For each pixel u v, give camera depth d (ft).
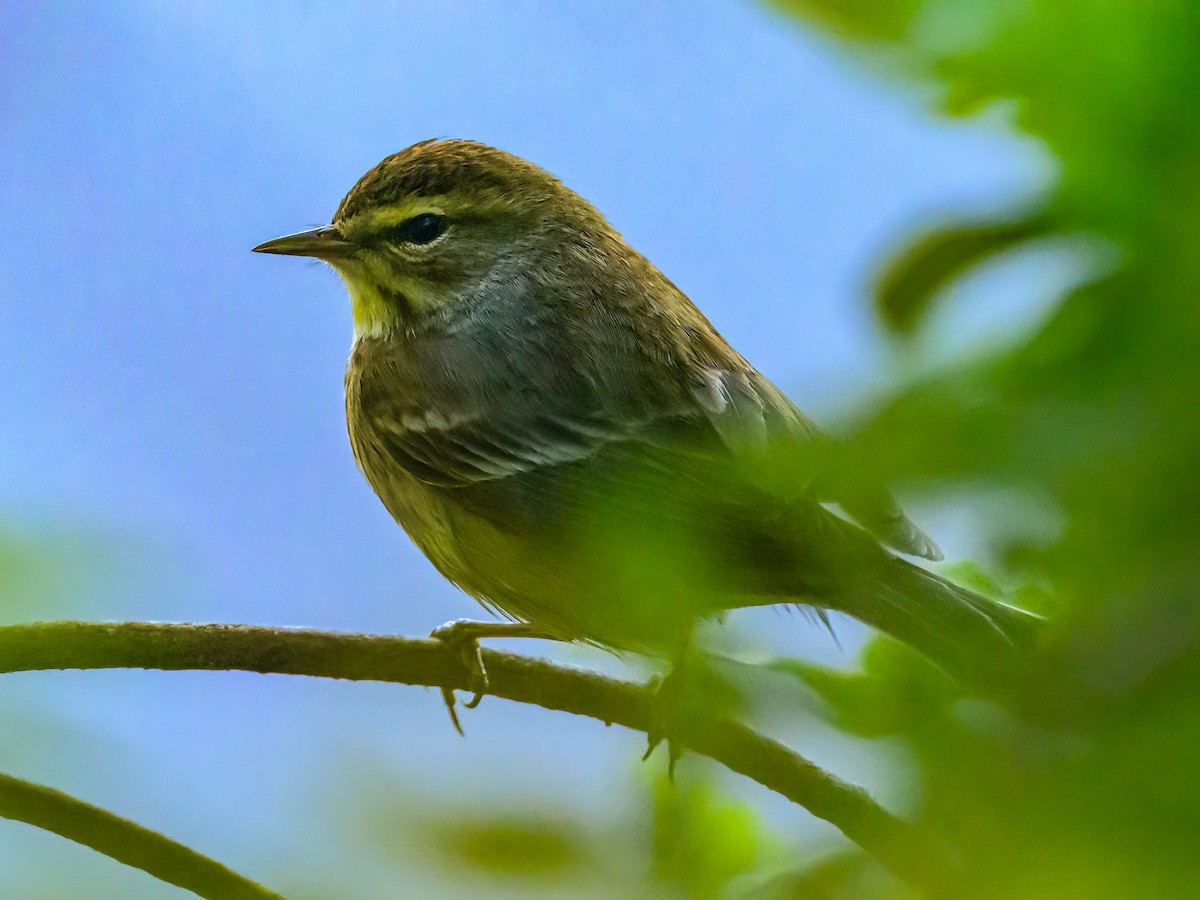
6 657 6.69
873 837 3.36
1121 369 2.61
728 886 3.96
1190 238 2.71
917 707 3.31
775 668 3.63
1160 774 2.37
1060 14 3.01
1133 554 2.51
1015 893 2.45
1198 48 2.77
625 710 8.03
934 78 3.28
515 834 4.06
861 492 2.75
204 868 5.76
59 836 5.90
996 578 3.10
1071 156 2.93
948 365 2.72
